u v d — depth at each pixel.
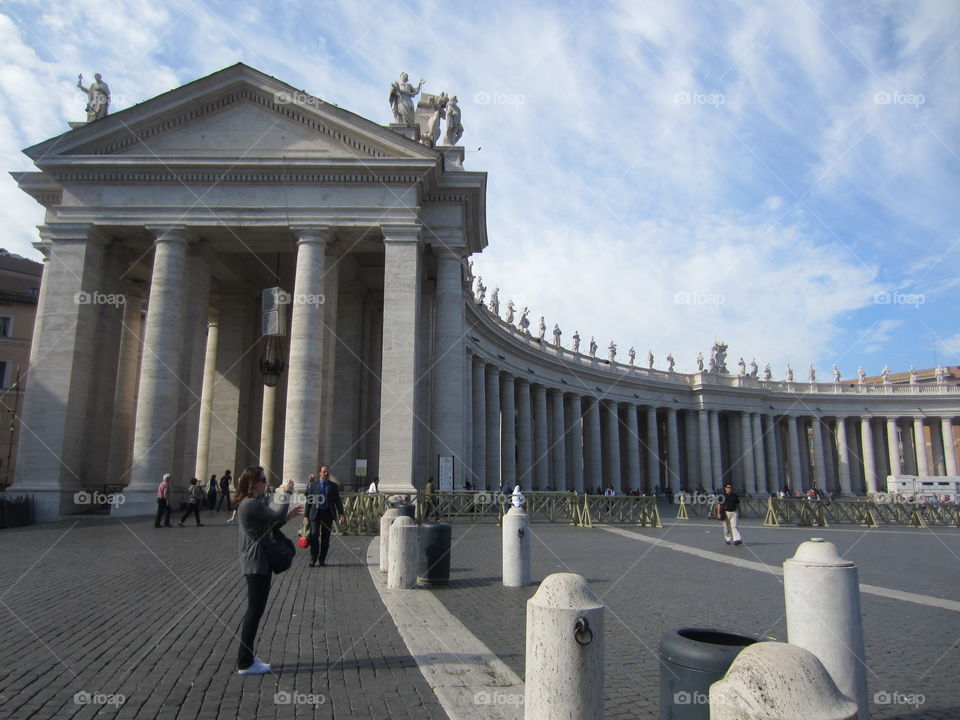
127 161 26.02
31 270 54.22
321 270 25.92
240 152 26.98
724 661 3.51
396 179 26.36
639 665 6.55
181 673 6.13
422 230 27.77
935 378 89.00
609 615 8.70
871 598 10.37
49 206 29.25
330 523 13.36
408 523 10.84
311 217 26.17
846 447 70.31
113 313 27.73
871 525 30.48
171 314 25.67
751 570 13.18
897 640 7.64
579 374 56.62
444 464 25.50
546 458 52.12
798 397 70.56
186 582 10.89
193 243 27.56
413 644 7.12
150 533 18.77
